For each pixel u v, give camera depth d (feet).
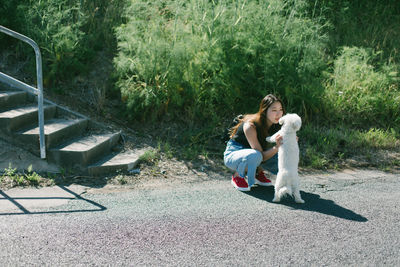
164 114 21.27
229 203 12.87
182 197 13.42
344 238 10.27
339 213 12.09
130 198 13.17
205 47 21.20
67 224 10.76
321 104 22.66
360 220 11.52
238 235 10.32
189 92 20.89
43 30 21.98
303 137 20.70
